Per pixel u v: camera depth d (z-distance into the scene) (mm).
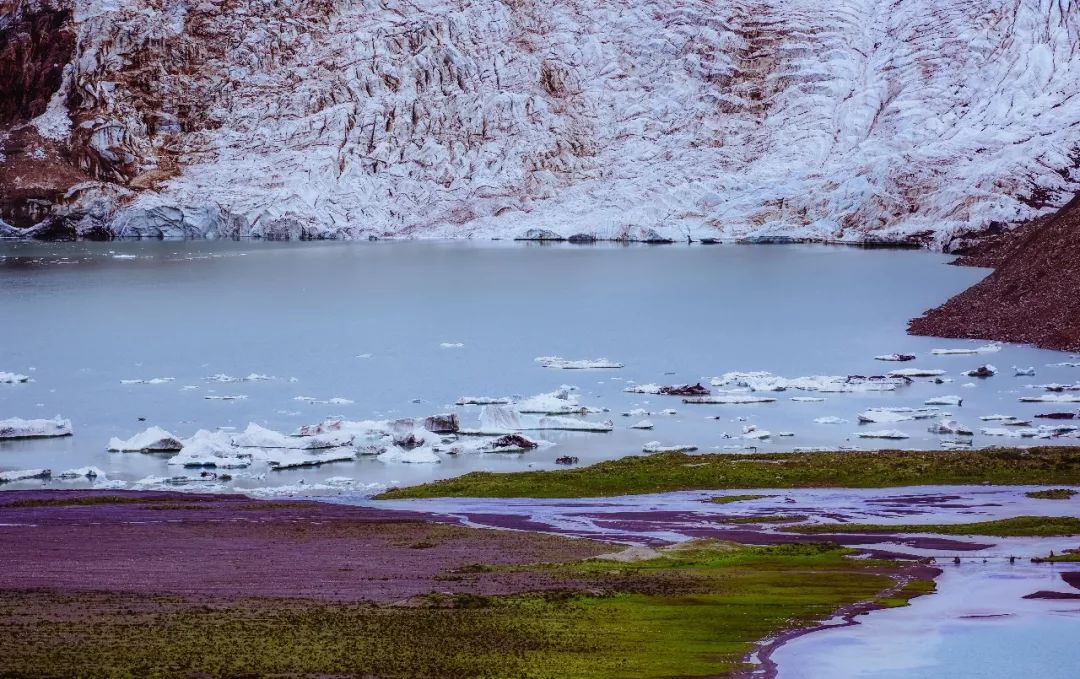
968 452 183125
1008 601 103812
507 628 93562
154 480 177375
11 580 111750
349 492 168875
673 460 184375
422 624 94625
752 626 95625
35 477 179750
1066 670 86500
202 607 100062
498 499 161000
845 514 146250
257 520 145125
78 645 86875
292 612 98312
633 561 121000
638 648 88938
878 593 106500
